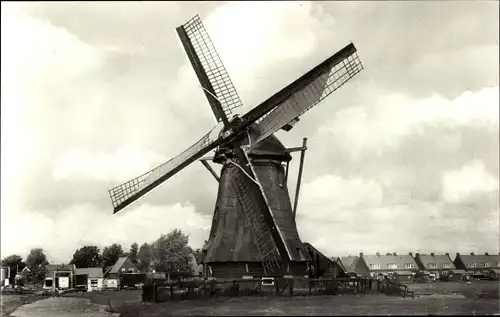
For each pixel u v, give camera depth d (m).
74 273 59.09
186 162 28.02
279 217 26.92
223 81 28.33
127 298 36.38
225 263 26.41
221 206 27.41
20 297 47.31
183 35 28.70
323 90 27.08
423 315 20.39
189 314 21.16
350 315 19.97
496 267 38.97
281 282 25.17
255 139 27.34
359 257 40.34
